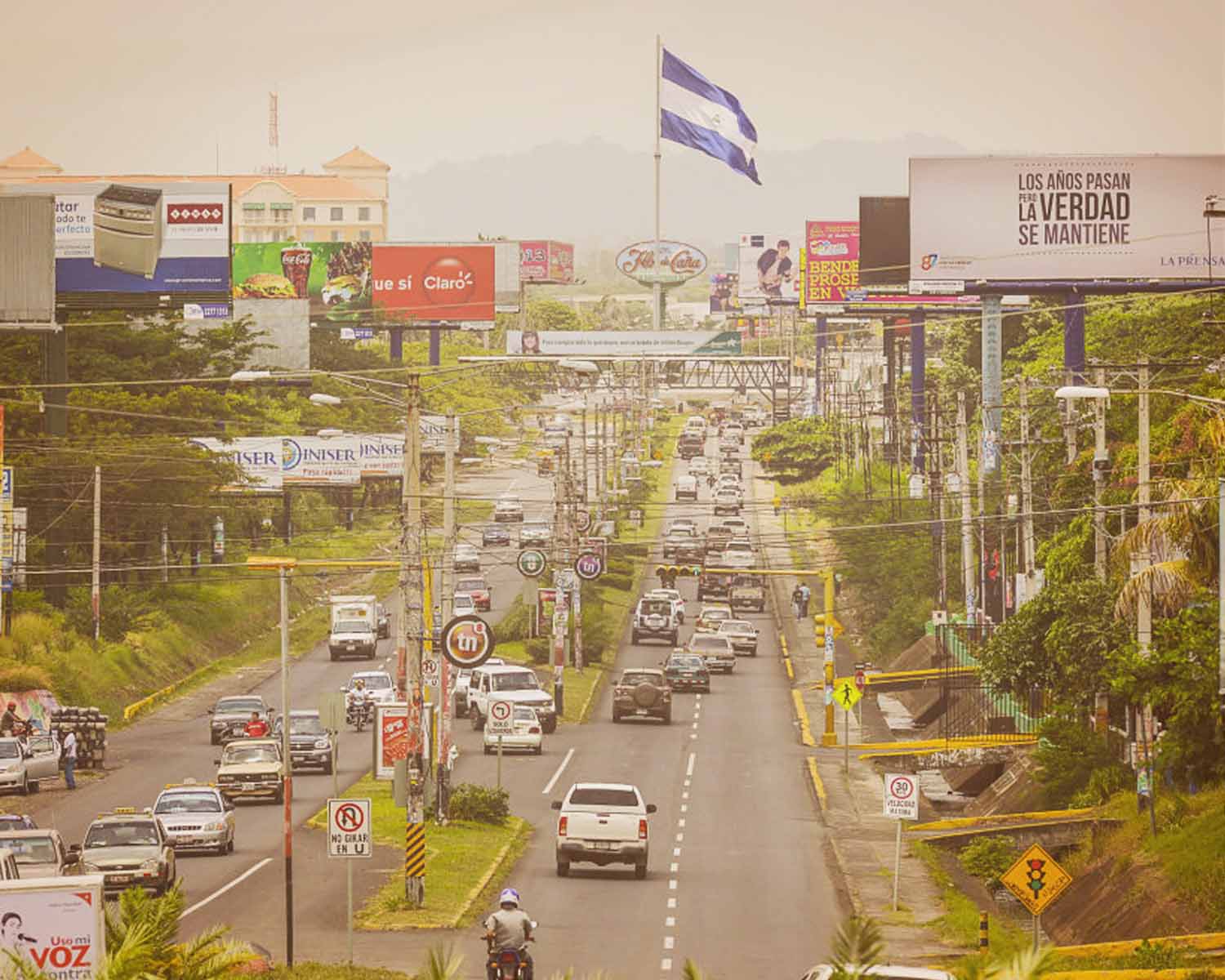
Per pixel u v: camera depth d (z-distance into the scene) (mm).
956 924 75938
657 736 146125
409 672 81000
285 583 87938
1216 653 88875
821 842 101500
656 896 83562
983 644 133125
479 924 75312
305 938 71062
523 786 120938
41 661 152250
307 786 118750
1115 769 101500
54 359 187000
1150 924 77000
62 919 43344
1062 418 146625
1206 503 88500
